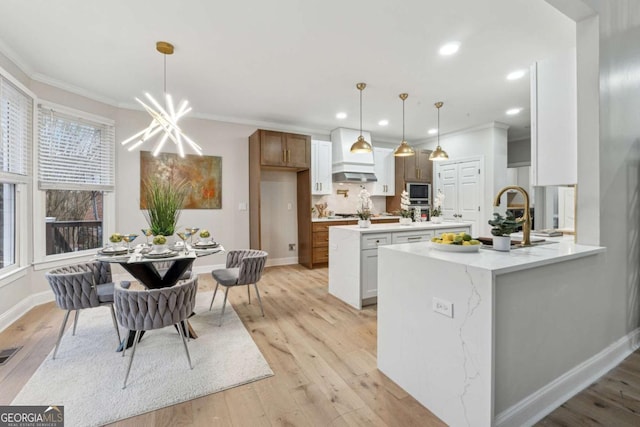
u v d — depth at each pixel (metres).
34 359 2.13
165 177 4.41
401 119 5.05
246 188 5.05
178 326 2.17
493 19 2.32
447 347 1.53
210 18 2.27
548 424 1.53
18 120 2.93
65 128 3.48
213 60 2.93
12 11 2.17
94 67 3.05
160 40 2.57
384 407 1.66
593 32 2.05
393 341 1.89
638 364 2.10
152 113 2.47
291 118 4.96
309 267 5.13
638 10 2.43
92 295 2.22
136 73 3.20
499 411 1.42
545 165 2.34
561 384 1.72
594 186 2.06
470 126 5.53
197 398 1.73
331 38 2.57
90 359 2.13
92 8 2.15
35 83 3.15
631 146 2.36
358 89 3.70
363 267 3.18
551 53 2.85
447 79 3.43
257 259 2.86
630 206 2.34
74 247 3.63
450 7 2.17
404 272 1.80
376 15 2.26
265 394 1.77
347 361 2.13
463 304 1.45
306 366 2.07
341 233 3.47
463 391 1.45
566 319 1.77
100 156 3.88
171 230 2.58
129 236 2.50
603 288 2.05
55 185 3.35
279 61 2.97
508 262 1.48
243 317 2.95
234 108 4.42
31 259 3.13
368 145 3.80
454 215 6.02
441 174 6.32
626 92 2.30
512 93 3.87
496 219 1.88
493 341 1.34
